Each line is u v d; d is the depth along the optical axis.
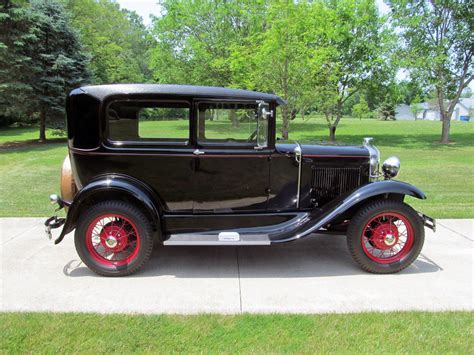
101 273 3.69
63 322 2.87
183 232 3.90
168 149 3.71
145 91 3.62
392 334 2.74
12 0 13.41
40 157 12.02
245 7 18.97
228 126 3.76
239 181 3.88
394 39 17.36
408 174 9.37
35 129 24.53
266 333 2.76
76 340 2.65
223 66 19.08
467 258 4.17
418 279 3.68
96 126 3.64
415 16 16.42
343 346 2.61
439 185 8.02
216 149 3.76
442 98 18.16
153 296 3.33
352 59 17.88
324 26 14.69
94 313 3.00
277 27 12.56
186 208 3.90
